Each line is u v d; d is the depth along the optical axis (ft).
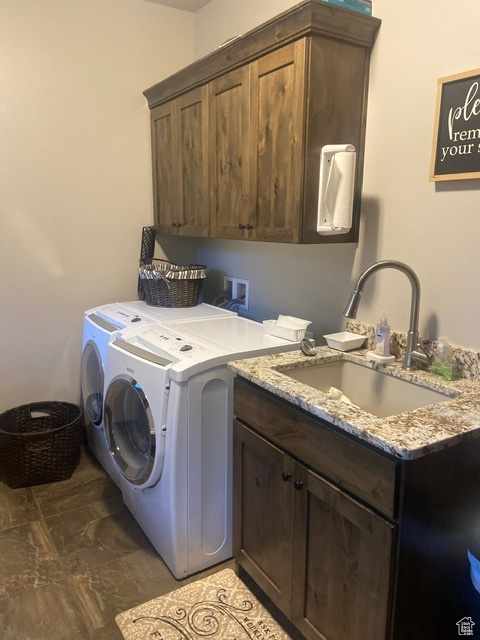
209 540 6.72
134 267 10.43
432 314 5.89
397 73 5.96
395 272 6.28
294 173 6.18
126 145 9.87
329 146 5.98
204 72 7.73
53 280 9.61
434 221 5.75
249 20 8.48
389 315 6.45
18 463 8.55
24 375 9.65
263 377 5.50
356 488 4.40
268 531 5.76
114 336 7.87
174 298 9.21
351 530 4.52
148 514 7.11
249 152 6.96
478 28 5.10
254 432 5.83
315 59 5.85
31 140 8.95
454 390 5.17
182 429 6.14
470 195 5.35
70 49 9.00
